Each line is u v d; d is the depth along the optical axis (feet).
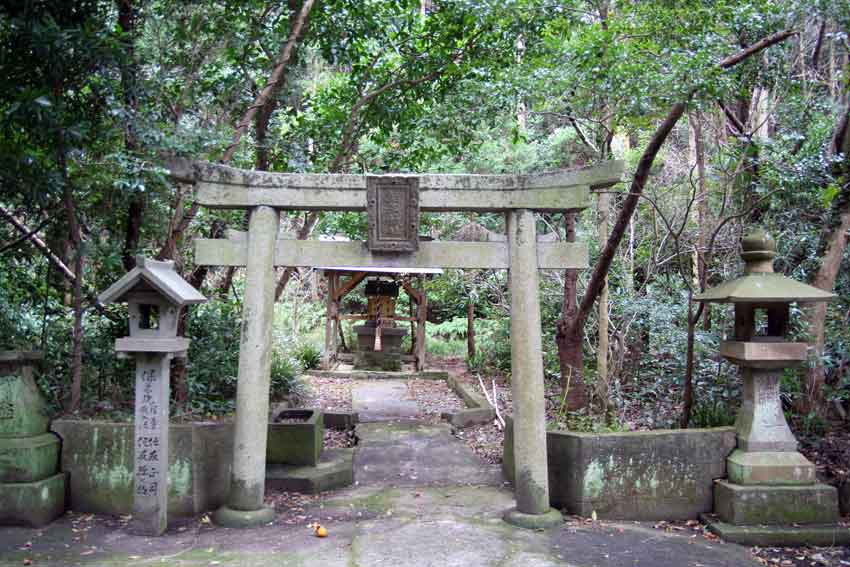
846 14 16.97
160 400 14.93
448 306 54.19
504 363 39.68
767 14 17.39
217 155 19.90
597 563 13.17
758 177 21.56
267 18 23.56
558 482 16.79
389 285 44.19
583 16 24.48
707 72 16.20
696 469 16.16
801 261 21.06
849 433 18.39
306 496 18.22
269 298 16.24
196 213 21.12
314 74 39.32
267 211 16.31
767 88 21.91
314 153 26.17
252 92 23.68
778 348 15.49
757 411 15.90
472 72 24.43
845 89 20.06
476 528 15.24
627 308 24.38
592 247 29.63
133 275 14.57
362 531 15.06
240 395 15.90
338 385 38.60
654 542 14.44
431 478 20.33
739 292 15.40
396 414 30.42
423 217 38.63
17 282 19.40
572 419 21.26
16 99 14.57
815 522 15.02
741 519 14.99
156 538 14.57
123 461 15.99
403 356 44.42
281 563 13.10
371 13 24.48
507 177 16.31
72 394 17.16
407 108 26.68
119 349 14.62
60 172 15.85
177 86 21.53
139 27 19.81
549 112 22.70
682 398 20.75
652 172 32.32
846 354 18.83
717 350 20.75
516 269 16.28
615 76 17.33
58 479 15.75
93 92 16.46
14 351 15.52
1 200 17.15
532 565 12.99
